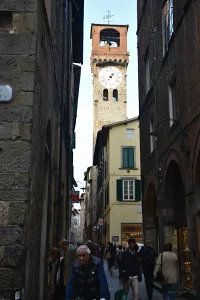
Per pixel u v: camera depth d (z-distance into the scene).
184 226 13.88
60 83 13.34
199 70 10.67
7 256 5.25
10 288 5.15
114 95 59.00
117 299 6.48
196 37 10.93
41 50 6.93
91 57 59.22
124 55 59.16
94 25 60.38
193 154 11.12
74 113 34.59
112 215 34.25
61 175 14.23
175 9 13.37
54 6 10.23
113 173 35.38
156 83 16.66
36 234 6.73
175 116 13.86
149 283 11.84
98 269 4.98
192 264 11.15
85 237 78.00
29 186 5.73
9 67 6.02
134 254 9.88
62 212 16.33
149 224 19.06
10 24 6.27
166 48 15.30
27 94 5.94
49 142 9.50
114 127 36.56
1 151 5.70
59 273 7.58
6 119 5.82
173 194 15.03
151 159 17.83
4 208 5.45
